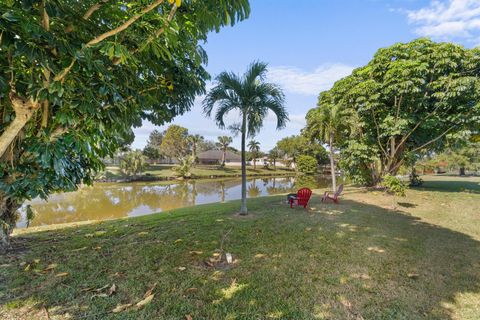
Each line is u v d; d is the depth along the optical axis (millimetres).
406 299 2631
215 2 2441
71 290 2588
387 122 10906
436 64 10148
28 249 3812
